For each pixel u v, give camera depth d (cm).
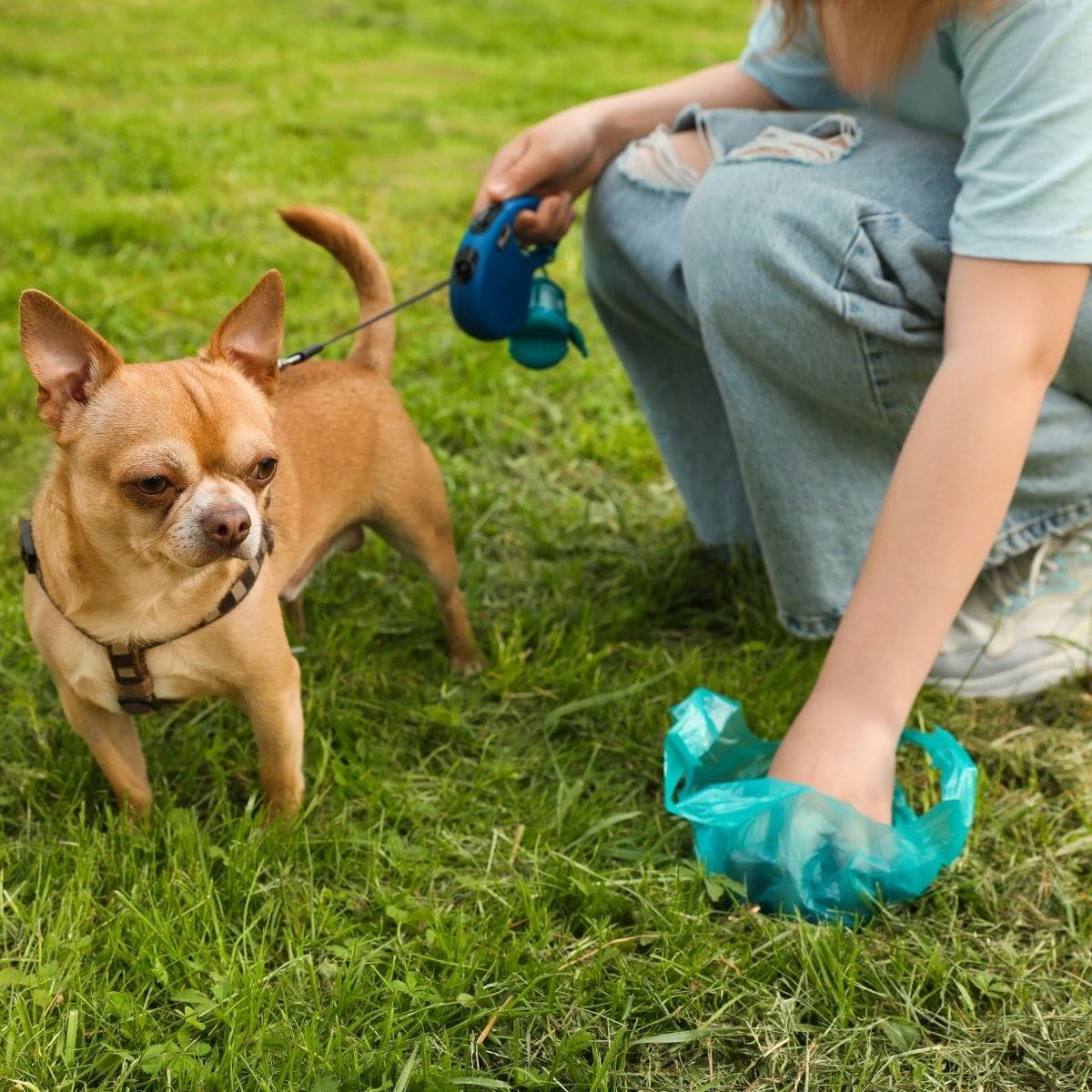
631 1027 137
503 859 150
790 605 168
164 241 272
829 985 138
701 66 513
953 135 164
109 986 137
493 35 565
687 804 146
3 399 209
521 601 185
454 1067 134
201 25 555
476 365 224
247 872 145
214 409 142
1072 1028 137
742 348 159
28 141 352
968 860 150
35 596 146
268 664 148
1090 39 143
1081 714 167
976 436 143
